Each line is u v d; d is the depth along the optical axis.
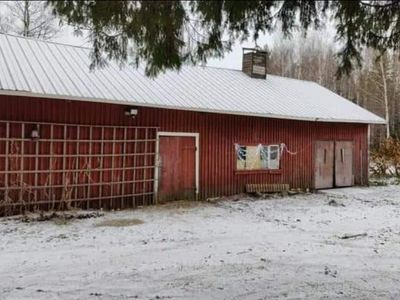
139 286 5.07
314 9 3.55
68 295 4.71
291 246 7.19
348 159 16.30
